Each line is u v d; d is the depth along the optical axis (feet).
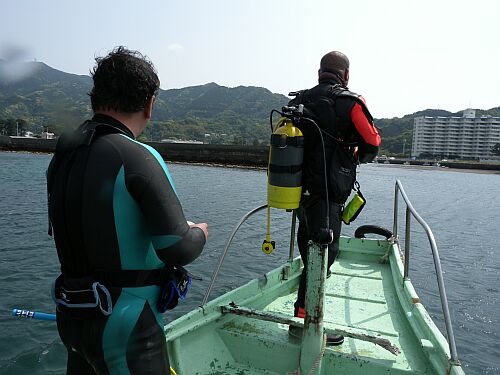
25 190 73.51
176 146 212.23
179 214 5.07
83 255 4.90
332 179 8.69
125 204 4.85
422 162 415.44
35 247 34.78
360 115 8.61
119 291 4.91
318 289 8.27
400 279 14.21
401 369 8.80
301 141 8.48
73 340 5.12
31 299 24.14
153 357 5.08
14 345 19.06
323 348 8.52
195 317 9.73
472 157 502.38
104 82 5.14
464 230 59.31
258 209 12.10
